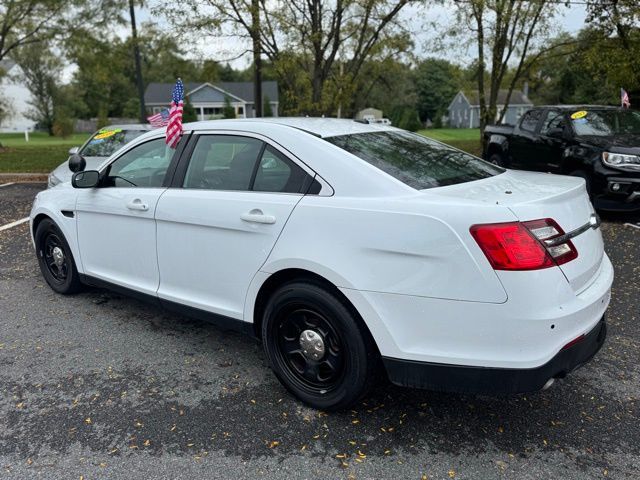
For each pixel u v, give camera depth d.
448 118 76.00
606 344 3.89
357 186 2.89
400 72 14.66
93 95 72.12
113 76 19.30
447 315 2.57
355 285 2.75
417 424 3.00
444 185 2.96
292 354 3.19
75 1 16.86
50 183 7.73
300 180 3.10
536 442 2.83
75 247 4.57
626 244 6.57
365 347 2.85
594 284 2.88
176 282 3.73
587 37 13.91
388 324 2.71
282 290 3.08
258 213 3.13
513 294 2.45
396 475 2.59
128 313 4.59
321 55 12.34
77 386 3.42
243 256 3.24
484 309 2.50
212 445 2.83
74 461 2.71
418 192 2.79
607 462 2.66
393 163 3.07
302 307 3.04
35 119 55.03
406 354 2.69
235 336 4.15
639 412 3.08
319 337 3.02
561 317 2.50
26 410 3.16
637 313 4.42
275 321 3.17
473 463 2.67
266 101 56.88
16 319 4.47
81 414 3.11
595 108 9.15
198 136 3.73
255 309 3.30
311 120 3.66
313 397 3.10
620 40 13.35
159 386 3.42
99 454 2.76
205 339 4.10
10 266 5.93
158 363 3.72
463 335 2.56
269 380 3.49
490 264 2.47
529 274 2.46
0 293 5.08
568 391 3.30
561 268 2.57
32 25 17.33
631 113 9.08
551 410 3.11
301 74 12.84
